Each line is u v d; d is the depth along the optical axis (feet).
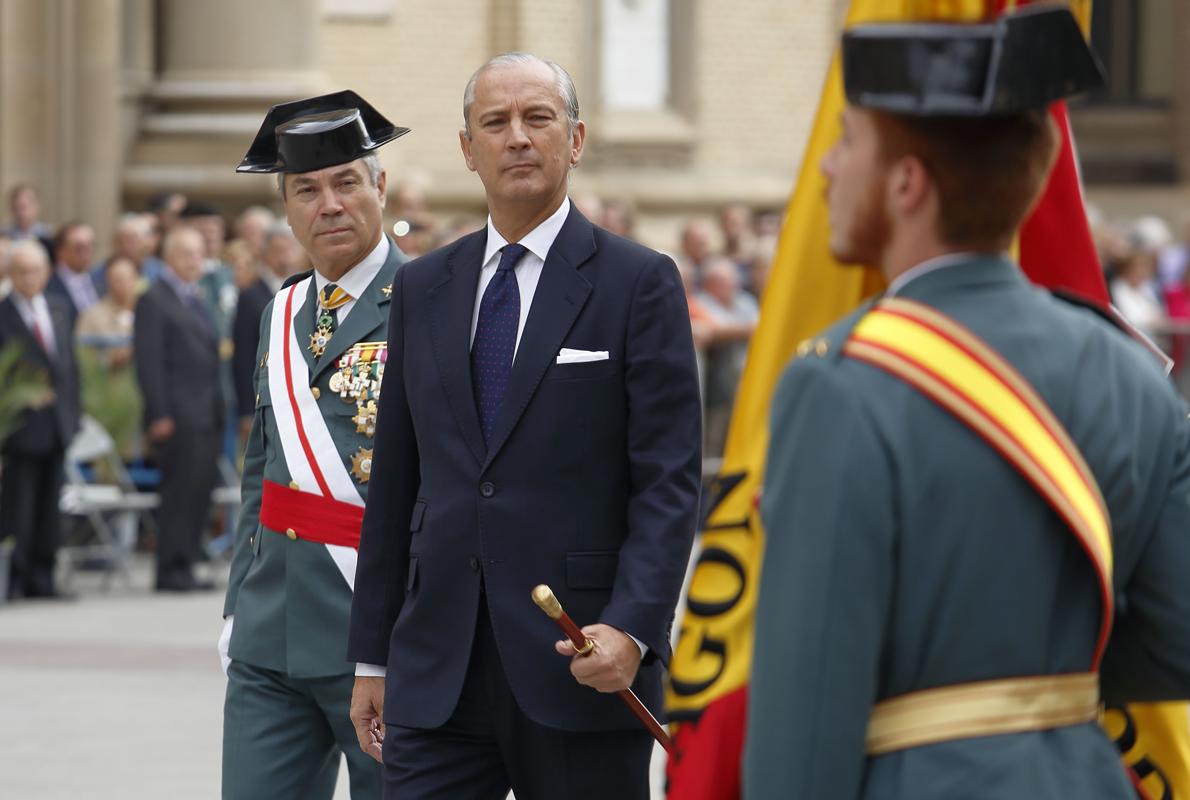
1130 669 31.96
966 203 29.81
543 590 43.80
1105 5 303.68
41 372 141.38
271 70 200.34
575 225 48.39
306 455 55.36
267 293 152.76
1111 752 30.17
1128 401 30.53
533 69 48.19
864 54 29.71
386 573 49.42
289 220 56.80
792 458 29.19
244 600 56.39
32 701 103.65
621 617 45.29
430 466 48.08
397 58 221.46
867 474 28.60
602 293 47.42
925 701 29.19
